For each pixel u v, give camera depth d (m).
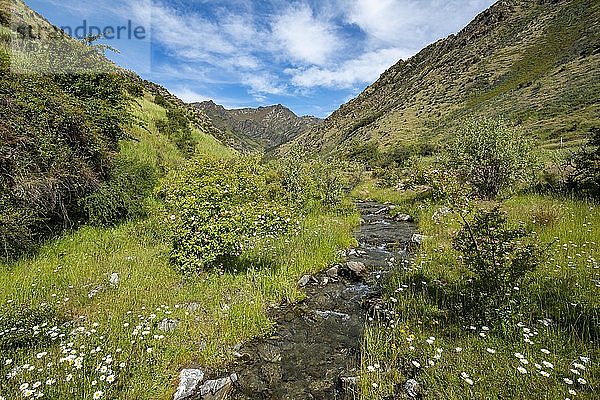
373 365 5.22
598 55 67.38
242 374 5.39
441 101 110.56
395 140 93.25
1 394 4.26
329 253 11.19
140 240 11.23
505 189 17.75
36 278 8.09
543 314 5.77
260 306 7.34
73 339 5.50
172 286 7.96
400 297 7.19
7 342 5.29
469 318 5.95
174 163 21.11
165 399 4.73
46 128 11.65
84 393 4.42
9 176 9.93
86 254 9.84
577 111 50.88
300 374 5.38
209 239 8.27
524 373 4.35
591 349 4.80
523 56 99.62
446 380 4.62
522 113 61.44
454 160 19.17
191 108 59.47
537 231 10.38
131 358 5.19
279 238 11.71
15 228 9.07
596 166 14.23
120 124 18.69
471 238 6.57
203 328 6.31
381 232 15.48
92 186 12.52
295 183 19.62
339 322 7.07
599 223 10.42
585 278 6.89
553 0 121.25
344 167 38.91
